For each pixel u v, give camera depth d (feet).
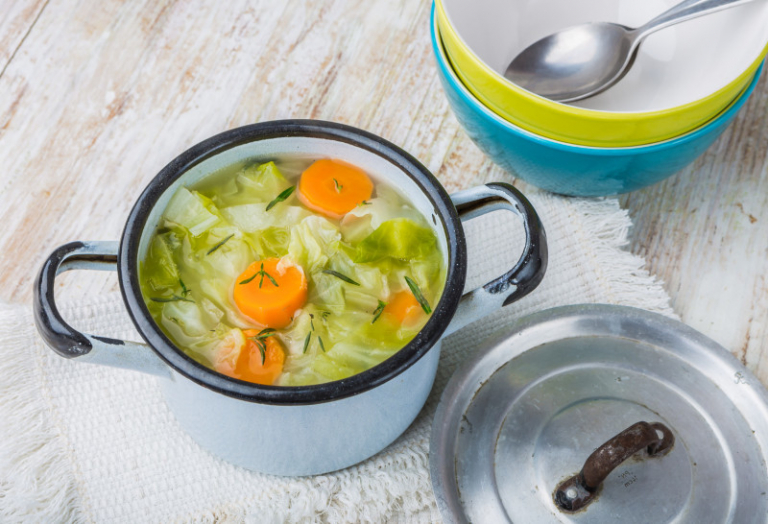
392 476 2.09
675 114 2.10
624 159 2.17
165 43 2.60
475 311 1.87
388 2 2.68
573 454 2.02
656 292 2.27
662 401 2.09
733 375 2.10
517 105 2.15
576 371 2.12
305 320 1.93
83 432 2.09
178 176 1.93
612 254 2.31
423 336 1.81
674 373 2.12
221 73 2.57
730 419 2.07
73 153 2.47
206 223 1.96
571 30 2.40
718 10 2.22
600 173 2.23
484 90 2.18
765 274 2.40
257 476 2.08
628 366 2.12
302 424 1.88
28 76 2.54
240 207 2.01
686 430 2.06
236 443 1.97
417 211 2.00
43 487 2.04
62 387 2.12
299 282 1.94
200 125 2.52
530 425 2.06
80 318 2.17
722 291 2.38
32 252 2.37
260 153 2.01
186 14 2.63
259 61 2.59
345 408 1.87
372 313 1.94
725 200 2.47
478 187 1.94
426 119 2.54
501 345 2.14
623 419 2.06
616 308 2.17
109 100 2.53
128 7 2.63
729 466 2.03
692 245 2.42
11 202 2.41
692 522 1.98
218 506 2.05
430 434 2.08
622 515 1.98
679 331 2.15
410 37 2.64
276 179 2.02
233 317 1.95
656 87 2.37
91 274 2.32
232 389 1.77
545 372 2.12
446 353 2.22
